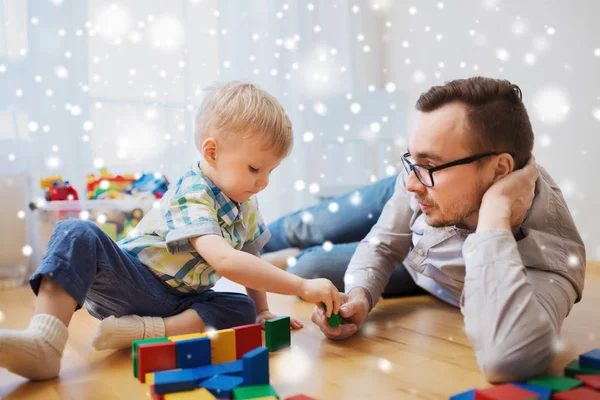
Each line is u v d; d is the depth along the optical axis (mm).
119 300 995
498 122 887
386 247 1237
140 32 2311
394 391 777
